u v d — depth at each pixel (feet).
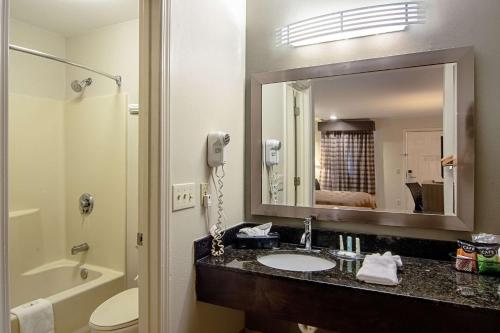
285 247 6.00
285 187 6.34
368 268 4.50
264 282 4.70
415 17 5.30
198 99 5.21
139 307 4.63
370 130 5.69
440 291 3.98
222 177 5.91
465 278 4.41
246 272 4.81
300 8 6.21
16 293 8.04
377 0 5.64
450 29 5.18
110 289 7.82
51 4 7.45
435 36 5.27
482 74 4.99
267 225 6.24
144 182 4.54
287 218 6.40
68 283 8.77
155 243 4.50
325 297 4.31
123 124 8.21
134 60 8.18
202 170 5.34
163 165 4.47
